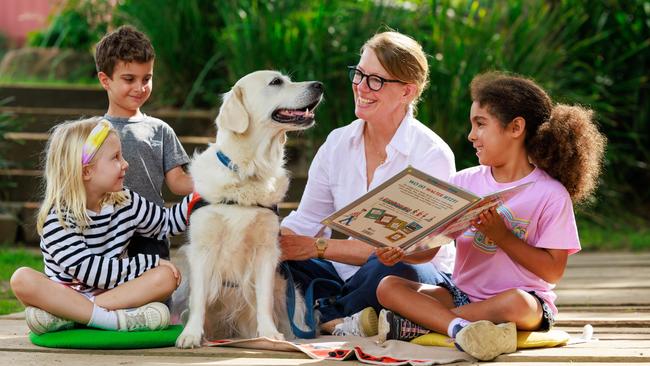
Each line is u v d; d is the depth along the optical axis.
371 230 4.07
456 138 9.30
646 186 10.77
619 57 10.72
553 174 4.35
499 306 4.16
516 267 4.33
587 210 10.09
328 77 9.38
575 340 4.36
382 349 4.04
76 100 10.51
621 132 10.74
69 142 4.32
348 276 5.08
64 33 12.27
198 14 10.30
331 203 5.13
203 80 10.41
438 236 4.12
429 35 9.66
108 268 4.31
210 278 4.56
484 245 4.38
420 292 4.39
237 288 4.63
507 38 9.75
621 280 6.80
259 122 4.46
